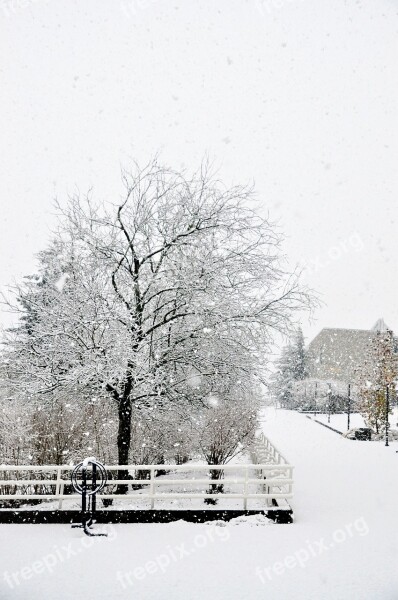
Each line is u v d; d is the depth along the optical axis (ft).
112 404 40.88
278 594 21.76
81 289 38.68
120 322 36.68
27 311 40.78
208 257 38.70
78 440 41.32
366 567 24.79
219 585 22.66
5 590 21.98
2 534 29.01
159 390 36.35
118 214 38.78
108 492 37.73
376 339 100.07
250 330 38.81
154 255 40.98
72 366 37.04
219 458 40.50
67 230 40.37
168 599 21.30
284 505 33.24
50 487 38.22
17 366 38.86
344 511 34.68
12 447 40.78
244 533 29.63
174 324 39.81
